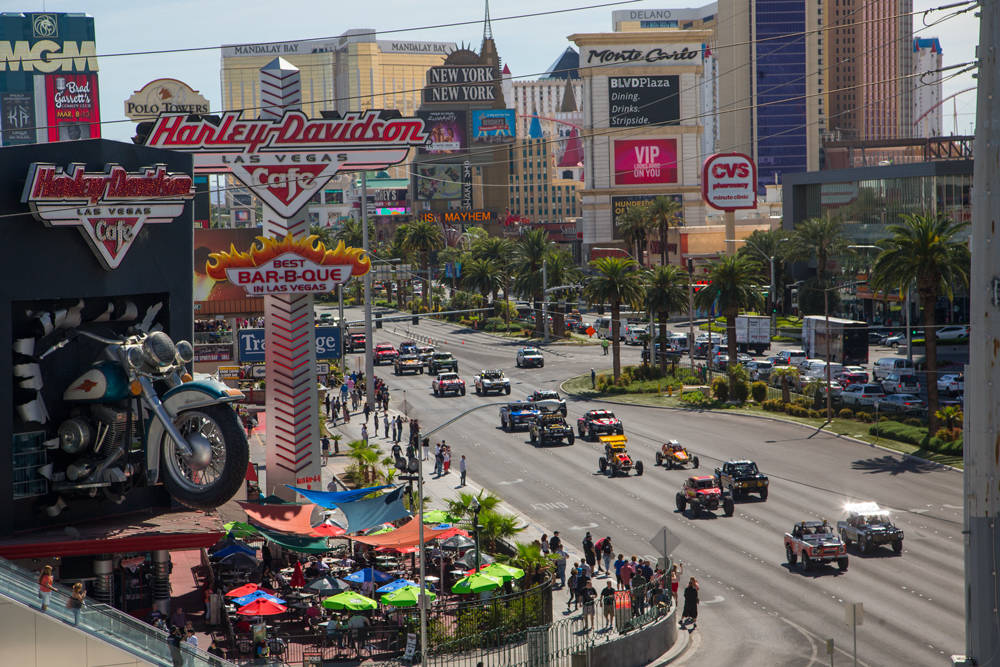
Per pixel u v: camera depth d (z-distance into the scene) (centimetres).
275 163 5009
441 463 6694
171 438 3198
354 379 10131
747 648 3609
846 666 3362
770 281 14400
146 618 3759
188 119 4928
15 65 19925
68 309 3484
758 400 8756
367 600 3703
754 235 14638
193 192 3700
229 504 4784
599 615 3981
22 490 3381
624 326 12988
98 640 2805
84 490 3441
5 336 3303
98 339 3422
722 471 5831
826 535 4522
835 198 14475
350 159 5047
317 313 17188
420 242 19112
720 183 16000
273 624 3984
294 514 4419
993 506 1853
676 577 4122
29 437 3388
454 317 16100
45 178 3303
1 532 3328
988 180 1845
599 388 9688
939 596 4050
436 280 17762
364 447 6372
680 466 6588
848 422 7694
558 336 13625
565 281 13712
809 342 10519
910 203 13250
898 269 6888
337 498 4312
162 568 3744
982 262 1852
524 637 3738
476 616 3803
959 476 6012
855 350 9681
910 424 7338
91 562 3541
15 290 3322
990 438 1848
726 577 4441
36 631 2766
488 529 4503
